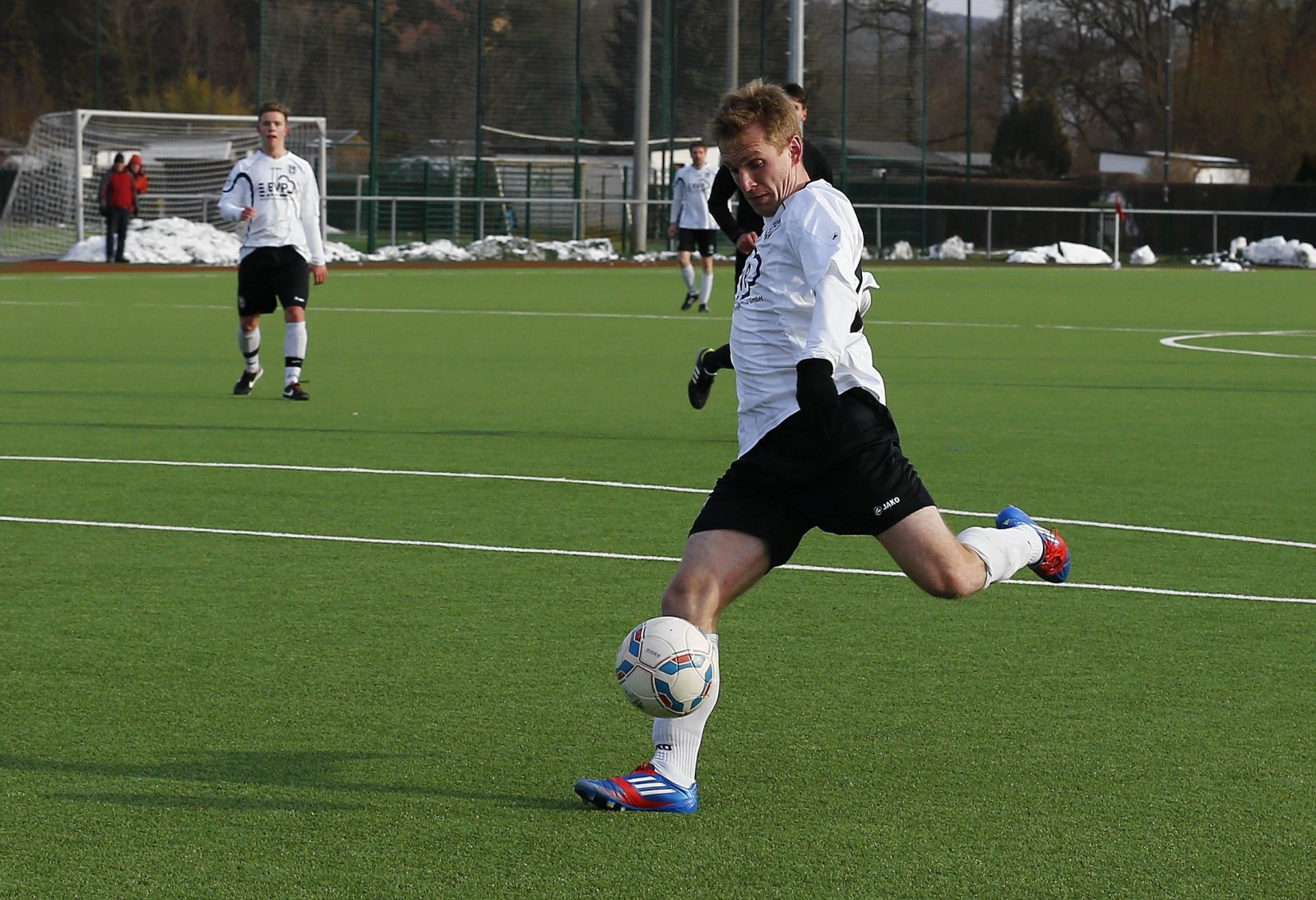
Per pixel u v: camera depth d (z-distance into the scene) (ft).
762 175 40.04
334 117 380.78
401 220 382.01
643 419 110.52
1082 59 654.12
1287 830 37.11
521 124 403.13
